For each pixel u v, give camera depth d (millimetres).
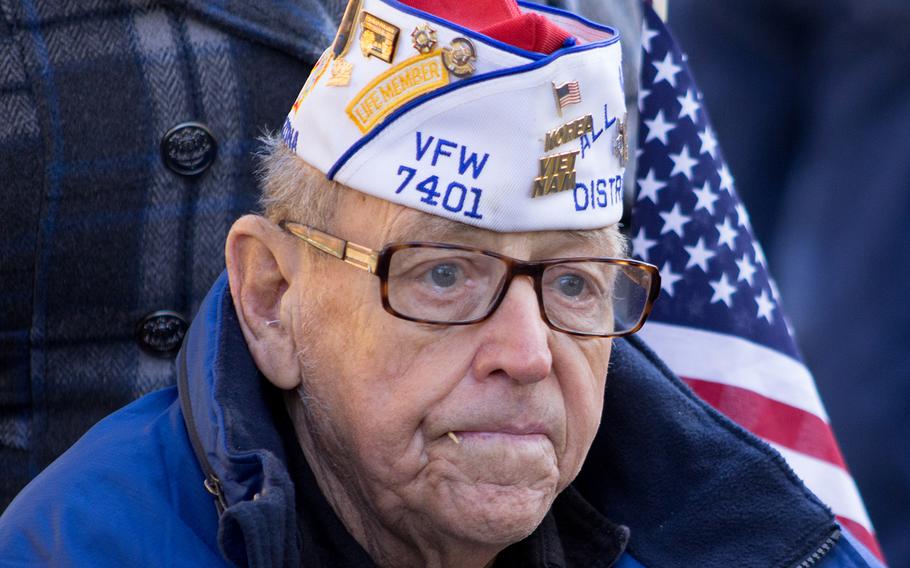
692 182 10898
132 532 7391
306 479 8023
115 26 8766
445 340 7363
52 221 8734
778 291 18531
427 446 7457
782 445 10570
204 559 7426
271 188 7895
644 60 11062
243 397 7680
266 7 9031
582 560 8617
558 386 7633
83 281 8883
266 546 6824
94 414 9102
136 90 8797
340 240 7441
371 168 7312
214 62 8938
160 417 8016
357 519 8039
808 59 18359
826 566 8734
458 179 7223
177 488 7629
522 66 7180
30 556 7316
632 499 8969
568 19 8156
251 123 9047
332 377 7613
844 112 18078
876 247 17781
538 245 7438
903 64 17688
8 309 8875
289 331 7812
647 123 10984
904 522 17125
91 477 7562
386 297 7301
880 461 17312
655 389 9023
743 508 8828
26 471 9133
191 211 8984
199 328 7945
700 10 18703
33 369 8953
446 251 7293
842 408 17609
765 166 18812
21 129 8633
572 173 7379
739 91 18641
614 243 7887
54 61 8664
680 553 8812
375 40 7355
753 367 10664
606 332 7863
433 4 7602
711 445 8945
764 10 18188
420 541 7859
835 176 18125
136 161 8828
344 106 7426
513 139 7215
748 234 11039
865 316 17719
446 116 7203
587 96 7422
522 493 7457
